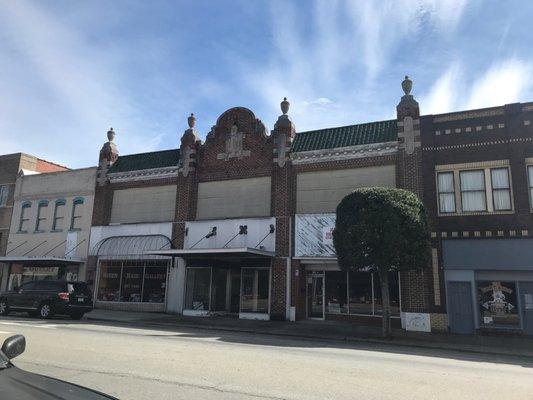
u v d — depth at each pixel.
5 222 32.91
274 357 10.98
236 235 24.64
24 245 31.62
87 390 3.92
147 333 16.03
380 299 21.52
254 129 25.58
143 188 28.41
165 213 27.36
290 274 22.88
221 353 11.35
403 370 9.93
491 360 13.07
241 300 24.23
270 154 24.86
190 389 7.42
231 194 25.53
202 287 25.06
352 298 22.17
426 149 21.30
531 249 19.03
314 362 10.46
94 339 13.35
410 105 21.86
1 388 3.23
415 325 19.95
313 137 24.44
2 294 23.11
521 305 19.02
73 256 29.50
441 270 20.08
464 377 9.41
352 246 17.42
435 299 19.89
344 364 10.38
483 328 19.16
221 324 20.64
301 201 23.45
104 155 30.02
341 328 19.92
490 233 19.70
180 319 22.41
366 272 22.11
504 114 20.41
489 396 7.65
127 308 27.08
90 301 22.36
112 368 8.97
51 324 18.16
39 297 21.86
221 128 26.58
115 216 28.89
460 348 15.40
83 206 30.14
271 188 24.38
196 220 26.02
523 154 19.83
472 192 20.42
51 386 3.73
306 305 23.05
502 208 19.83
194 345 12.80
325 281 22.91
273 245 23.52
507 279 19.45
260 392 7.33
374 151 22.34
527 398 7.62
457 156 20.80
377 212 17.20
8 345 4.07
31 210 32.09
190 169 26.77
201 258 25.12
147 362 9.72
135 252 27.09
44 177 32.12
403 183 21.34
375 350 14.08
